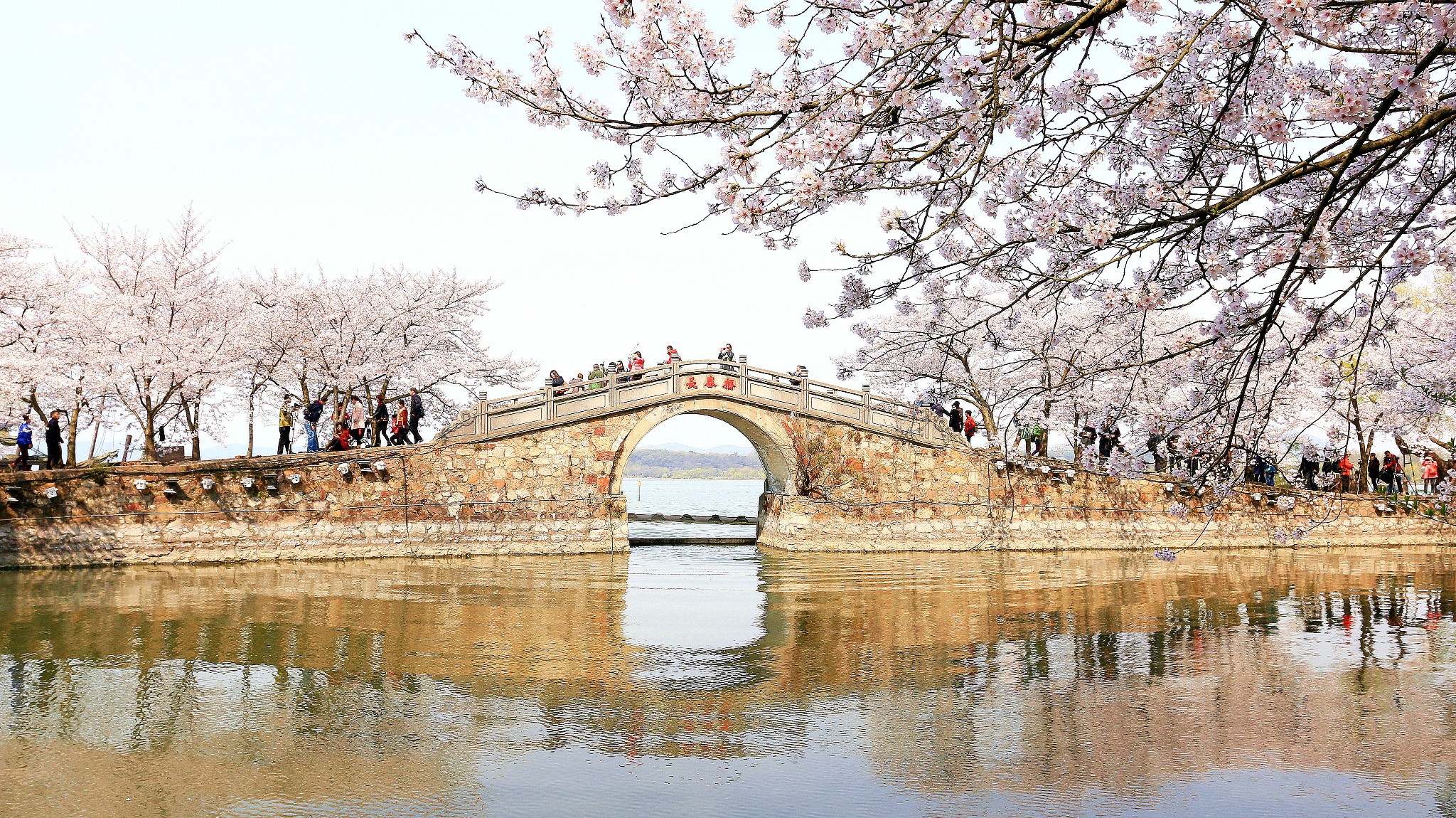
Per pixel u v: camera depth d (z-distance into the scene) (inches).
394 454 1230.9
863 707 540.1
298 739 479.2
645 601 901.2
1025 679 604.7
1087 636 743.1
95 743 470.3
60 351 1143.0
